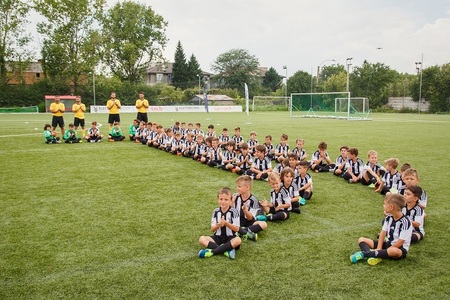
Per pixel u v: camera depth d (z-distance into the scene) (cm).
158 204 614
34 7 4375
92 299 318
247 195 499
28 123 2392
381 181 712
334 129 2091
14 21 4322
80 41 4697
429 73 4781
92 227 501
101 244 442
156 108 4600
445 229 504
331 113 4103
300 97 4550
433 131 1978
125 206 601
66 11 4478
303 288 338
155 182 780
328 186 758
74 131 1463
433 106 4772
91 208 589
